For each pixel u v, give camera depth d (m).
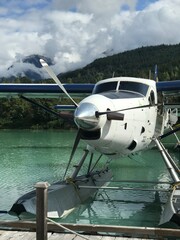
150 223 6.48
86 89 10.79
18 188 9.33
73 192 7.28
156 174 11.21
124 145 6.63
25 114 44.31
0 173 11.45
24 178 10.63
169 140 24.23
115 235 4.75
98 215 6.95
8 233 4.85
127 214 7.05
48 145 21.19
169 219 5.48
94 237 4.68
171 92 9.56
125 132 6.45
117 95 6.64
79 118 5.58
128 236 4.70
